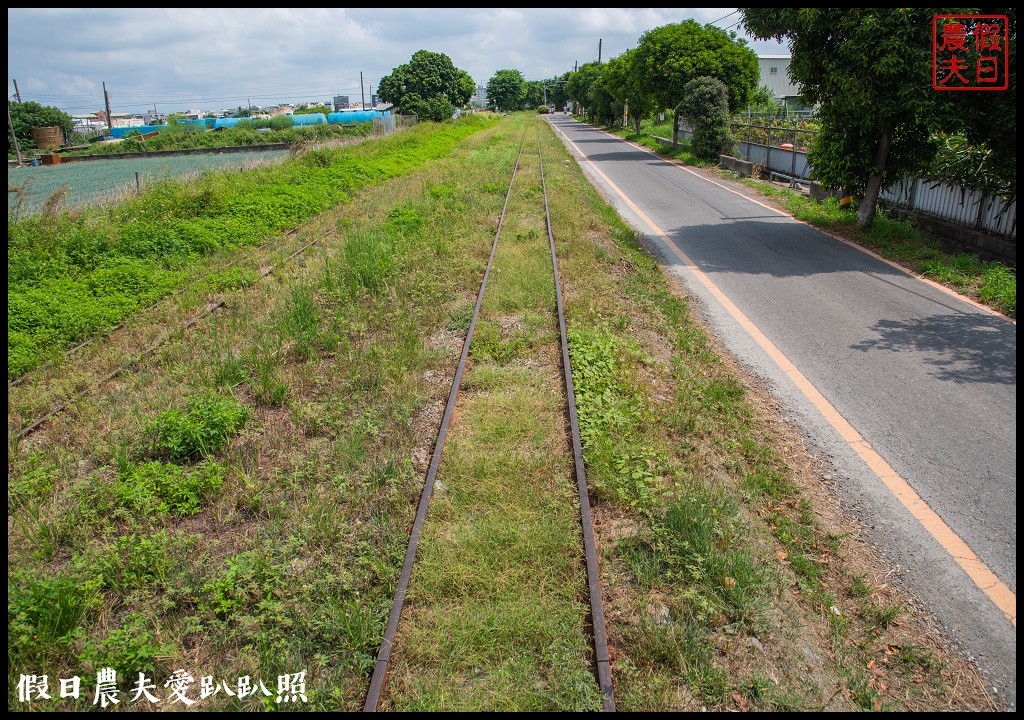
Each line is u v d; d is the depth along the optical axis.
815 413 5.39
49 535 3.93
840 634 3.19
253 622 3.26
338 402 5.48
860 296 8.42
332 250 10.84
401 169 21.34
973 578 3.55
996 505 4.14
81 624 3.32
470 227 11.98
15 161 37.19
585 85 66.31
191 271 9.56
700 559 3.54
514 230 11.85
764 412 5.43
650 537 3.78
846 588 3.48
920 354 6.51
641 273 9.48
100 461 4.88
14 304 7.45
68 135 48.31
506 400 5.43
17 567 3.72
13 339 6.74
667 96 27.83
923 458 4.69
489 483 4.29
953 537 3.87
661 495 4.15
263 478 4.55
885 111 9.99
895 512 4.11
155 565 3.62
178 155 40.19
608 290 8.48
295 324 7.19
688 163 25.33
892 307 7.97
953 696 2.87
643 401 5.41
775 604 3.37
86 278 8.84
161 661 3.11
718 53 26.11
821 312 7.88
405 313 7.55
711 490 4.20
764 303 8.30
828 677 2.97
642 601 3.36
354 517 4.06
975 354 6.46
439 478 4.39
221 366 6.16
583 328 6.92
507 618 3.23
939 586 3.50
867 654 3.09
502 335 6.95
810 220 13.45
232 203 13.40
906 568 3.63
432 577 3.48
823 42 10.84
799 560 3.62
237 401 5.48
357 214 13.91
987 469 4.52
